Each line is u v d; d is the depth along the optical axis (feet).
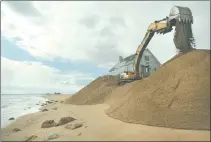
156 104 44.16
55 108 92.48
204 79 42.50
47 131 41.32
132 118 44.32
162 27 71.26
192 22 59.52
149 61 157.79
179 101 41.63
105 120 47.80
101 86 115.65
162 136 31.65
